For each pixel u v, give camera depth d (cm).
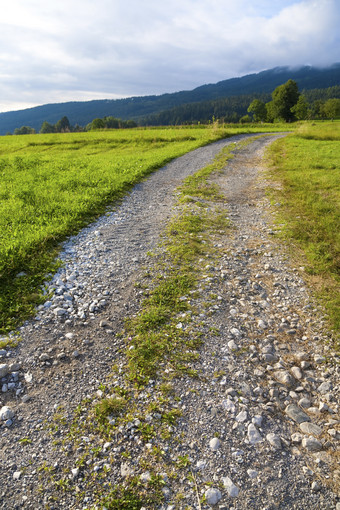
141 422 395
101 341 535
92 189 1416
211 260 827
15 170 1962
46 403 421
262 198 1388
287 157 2256
